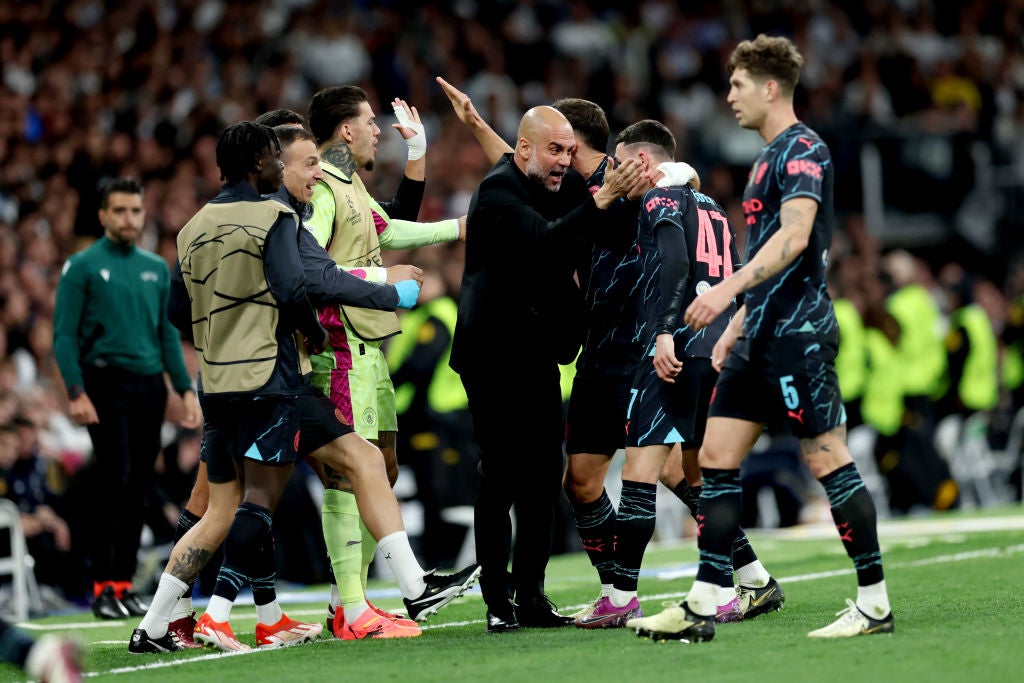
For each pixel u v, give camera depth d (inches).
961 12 2992.1
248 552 733.9
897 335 1744.6
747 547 793.6
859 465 1736.0
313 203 788.0
